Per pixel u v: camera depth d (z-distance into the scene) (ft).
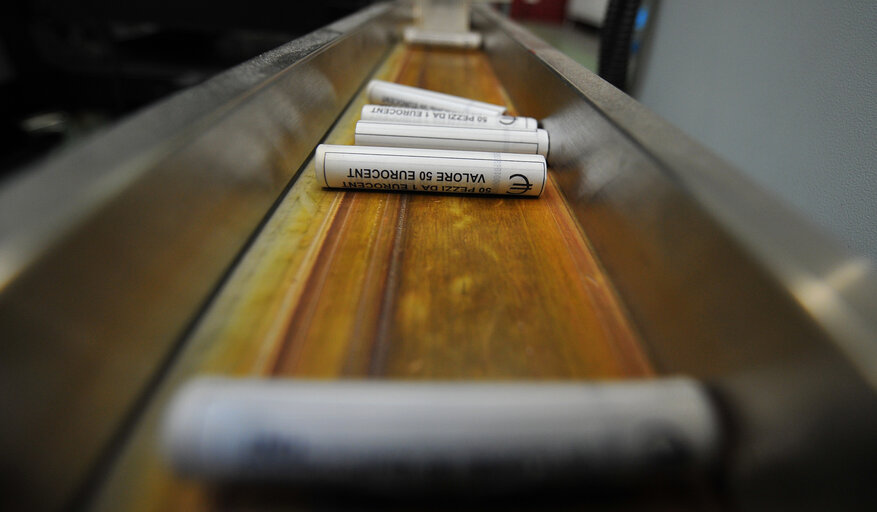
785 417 0.29
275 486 0.29
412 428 0.27
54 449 0.28
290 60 0.66
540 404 0.29
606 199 0.51
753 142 1.10
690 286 0.37
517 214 0.57
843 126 0.86
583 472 0.29
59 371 0.29
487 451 0.28
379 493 0.28
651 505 0.30
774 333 0.30
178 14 2.98
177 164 0.39
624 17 1.55
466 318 0.42
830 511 0.26
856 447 0.25
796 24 1.00
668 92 1.58
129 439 0.33
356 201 0.58
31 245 0.28
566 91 0.68
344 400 0.28
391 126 0.65
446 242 0.51
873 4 0.82
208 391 0.28
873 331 0.26
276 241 0.50
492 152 0.61
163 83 3.23
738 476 0.31
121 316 0.34
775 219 0.35
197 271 0.41
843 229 0.84
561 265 0.49
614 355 0.40
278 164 0.57
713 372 0.35
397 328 0.41
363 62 1.10
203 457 0.27
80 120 3.32
